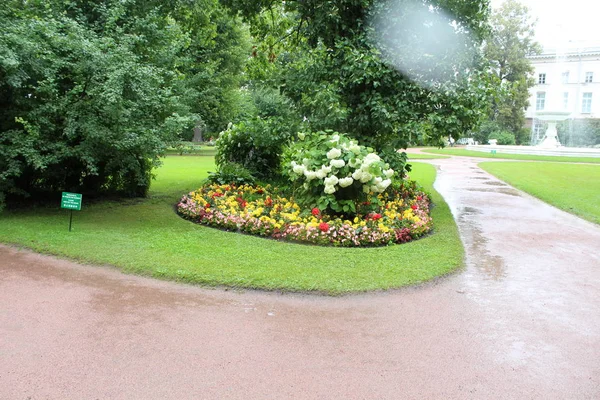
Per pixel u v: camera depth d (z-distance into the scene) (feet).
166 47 30.55
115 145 23.44
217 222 23.97
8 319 12.76
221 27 101.09
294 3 36.19
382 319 13.48
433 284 16.65
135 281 16.08
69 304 13.94
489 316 13.93
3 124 24.32
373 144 30.48
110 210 27.58
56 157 24.06
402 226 22.62
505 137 161.48
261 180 37.04
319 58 31.42
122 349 11.23
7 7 24.75
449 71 29.45
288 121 32.48
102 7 28.32
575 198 38.24
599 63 176.55
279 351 11.35
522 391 9.85
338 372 10.44
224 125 105.29
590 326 13.38
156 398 9.26
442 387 9.93
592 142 168.76
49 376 9.96
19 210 26.35
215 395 9.41
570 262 20.25
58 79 24.66
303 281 15.71
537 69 184.34
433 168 71.36
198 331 12.35
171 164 65.72
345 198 24.14
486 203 37.19
